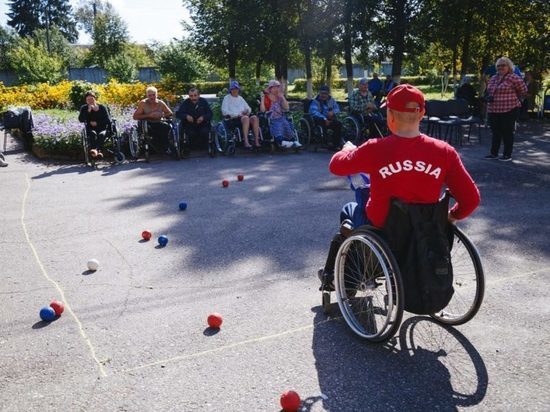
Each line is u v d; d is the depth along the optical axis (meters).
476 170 8.58
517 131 13.59
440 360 3.19
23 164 9.88
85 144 9.63
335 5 21.66
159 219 6.24
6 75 43.72
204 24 28.58
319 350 3.33
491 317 3.69
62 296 4.20
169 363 3.22
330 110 11.33
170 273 4.62
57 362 3.26
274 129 10.59
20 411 2.79
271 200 6.99
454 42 20.00
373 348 3.34
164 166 9.53
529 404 2.77
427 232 3.12
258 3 24.33
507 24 19.89
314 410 2.75
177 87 24.34
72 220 6.24
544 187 7.39
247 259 4.90
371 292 3.82
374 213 3.30
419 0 20.28
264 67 40.91
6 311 3.95
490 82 9.37
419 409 2.75
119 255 5.09
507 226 5.68
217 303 4.02
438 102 11.86
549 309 3.79
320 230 5.68
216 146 10.45
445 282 3.13
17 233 5.77
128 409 2.79
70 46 61.47
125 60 31.62
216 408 2.78
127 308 3.96
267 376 3.06
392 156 3.11
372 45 21.75
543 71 18.61
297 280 4.42
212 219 6.19
